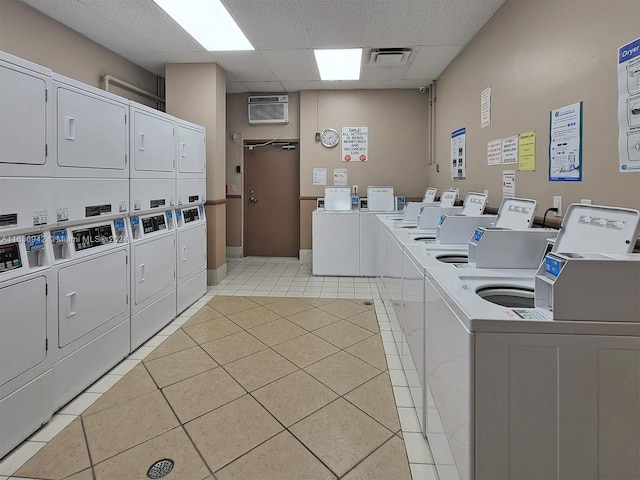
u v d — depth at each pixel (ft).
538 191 7.91
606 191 5.86
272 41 12.12
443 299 4.56
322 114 18.65
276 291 14.28
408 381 7.45
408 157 18.45
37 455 5.59
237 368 8.25
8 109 5.59
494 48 10.12
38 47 9.83
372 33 11.52
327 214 16.47
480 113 11.18
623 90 5.45
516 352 3.48
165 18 10.46
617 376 3.48
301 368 8.25
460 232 8.48
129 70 13.79
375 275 16.06
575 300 3.45
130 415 6.55
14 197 5.72
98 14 10.15
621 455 3.52
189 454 5.61
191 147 12.37
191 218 12.69
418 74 15.81
